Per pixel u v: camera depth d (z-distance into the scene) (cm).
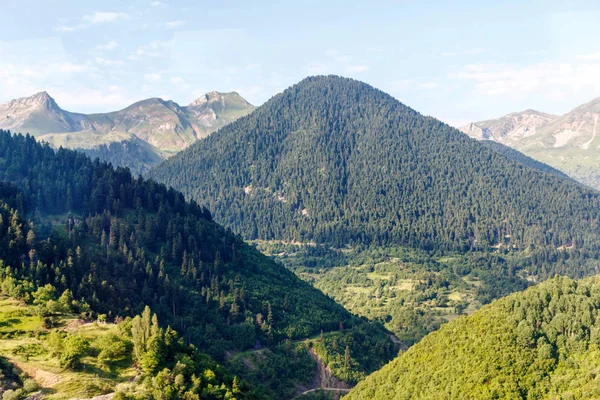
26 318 13925
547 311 13088
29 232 17975
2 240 17500
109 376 11394
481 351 13088
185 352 13025
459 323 14775
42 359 11688
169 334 12950
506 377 12231
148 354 11744
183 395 11044
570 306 12788
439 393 12725
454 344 14000
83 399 10388
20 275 16262
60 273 17000
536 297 13525
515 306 13838
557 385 11838
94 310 15962
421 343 15275
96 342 12500
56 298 15388
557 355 12438
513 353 12700
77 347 11544
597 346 12006
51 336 12088
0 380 10756
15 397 10200
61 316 14362
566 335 12606
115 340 12438
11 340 12588
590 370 11631
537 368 12331
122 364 11900
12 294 15025
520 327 13088
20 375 11012
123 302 17762
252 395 13012
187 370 11919
